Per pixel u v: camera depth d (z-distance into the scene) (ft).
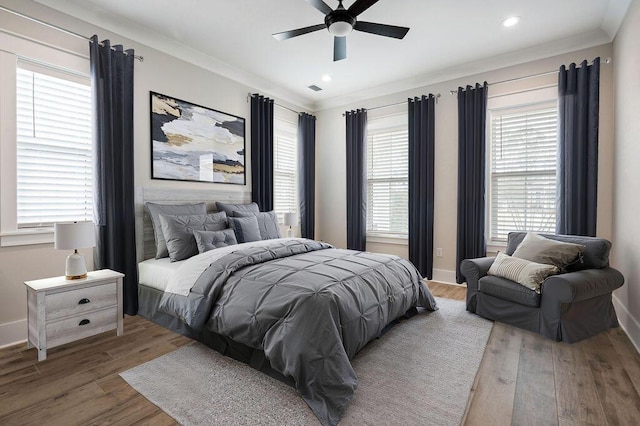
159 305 8.58
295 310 6.08
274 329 6.12
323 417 5.11
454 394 5.83
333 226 17.51
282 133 16.46
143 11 9.32
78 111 9.27
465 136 13.03
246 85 14.14
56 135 8.91
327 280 6.92
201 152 12.31
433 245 14.17
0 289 7.91
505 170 12.78
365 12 9.34
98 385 6.15
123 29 9.91
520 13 9.41
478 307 9.83
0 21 7.79
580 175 10.64
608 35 10.30
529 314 8.64
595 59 10.37
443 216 13.92
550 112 11.86
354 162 16.17
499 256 9.96
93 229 7.90
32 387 6.10
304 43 11.26
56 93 8.87
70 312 7.54
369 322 7.04
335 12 7.40
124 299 9.77
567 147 10.87
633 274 8.32
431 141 13.91
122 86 9.68
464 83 13.33
